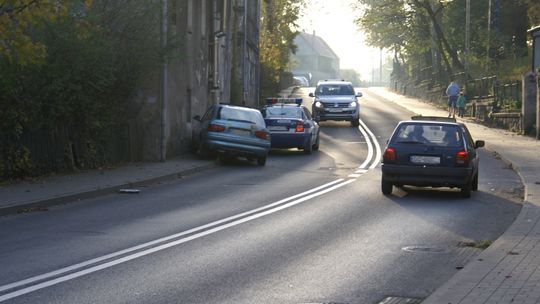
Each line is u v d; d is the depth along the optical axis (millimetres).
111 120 22953
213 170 24344
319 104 42875
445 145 17266
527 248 10672
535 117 36688
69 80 19969
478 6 61250
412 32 62625
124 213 14719
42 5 15766
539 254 10203
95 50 20000
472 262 9664
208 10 35219
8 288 8336
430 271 9586
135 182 19422
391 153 17453
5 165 18703
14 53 16297
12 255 10312
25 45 15914
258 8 60375
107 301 7824
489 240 11656
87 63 20188
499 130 39719
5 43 15984
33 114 19031
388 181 17672
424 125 17750
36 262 9828
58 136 20922
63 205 15984
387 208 15617
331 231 12656
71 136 21719
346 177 22141
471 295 7824
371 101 70562
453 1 62125
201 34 32406
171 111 27641
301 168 25094
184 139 29203
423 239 11953
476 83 51938
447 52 62688
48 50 19031
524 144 31812
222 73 39000
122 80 22656
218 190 18844
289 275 9242
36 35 19125
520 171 22422
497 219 14148
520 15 56250
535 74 36719
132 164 24391
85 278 8914
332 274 9328
